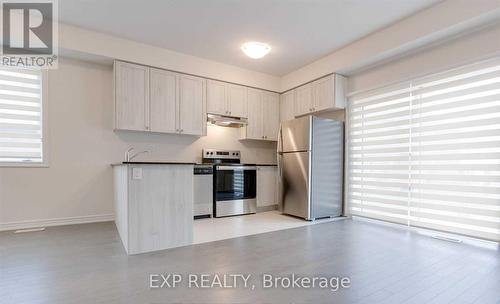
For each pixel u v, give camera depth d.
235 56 4.29
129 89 3.76
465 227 2.92
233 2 2.82
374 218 3.89
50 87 3.55
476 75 2.86
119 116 3.68
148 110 3.90
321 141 4.10
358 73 4.12
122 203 2.81
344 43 3.79
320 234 3.19
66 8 2.96
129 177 2.46
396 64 3.60
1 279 1.90
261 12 3.01
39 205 3.48
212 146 4.89
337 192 4.29
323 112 4.65
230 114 4.69
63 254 2.43
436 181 3.18
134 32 3.52
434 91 3.23
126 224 2.50
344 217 4.25
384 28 3.35
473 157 2.87
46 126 3.52
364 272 2.07
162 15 3.09
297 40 3.70
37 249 2.56
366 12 2.99
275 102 5.27
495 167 2.70
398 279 1.95
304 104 4.72
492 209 2.72
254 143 5.39
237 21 3.21
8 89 3.33
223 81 4.61
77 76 3.73
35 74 3.49
